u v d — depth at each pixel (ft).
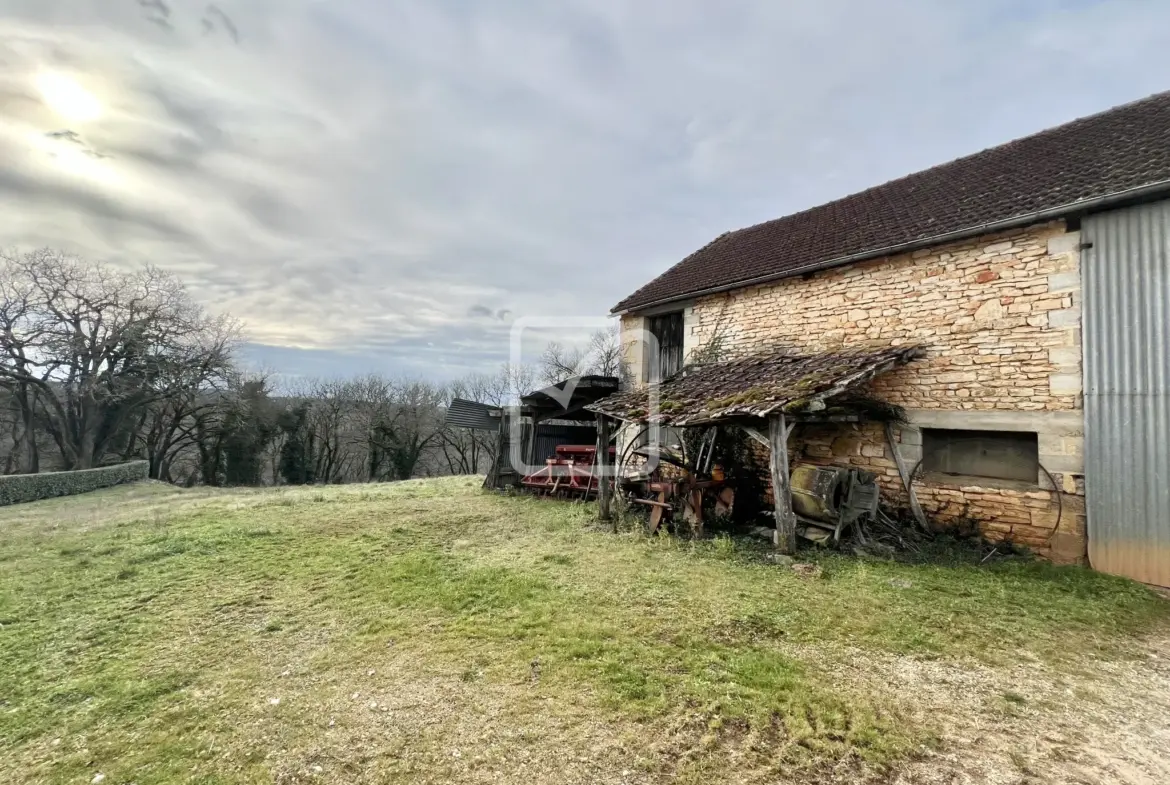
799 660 10.32
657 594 14.24
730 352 28.66
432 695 9.38
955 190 23.93
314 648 11.63
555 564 17.57
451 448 100.73
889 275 22.16
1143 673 9.93
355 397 96.22
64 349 62.59
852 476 19.81
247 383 81.92
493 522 25.70
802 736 7.80
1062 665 10.21
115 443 71.20
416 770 7.32
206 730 8.57
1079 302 16.81
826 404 20.59
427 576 16.44
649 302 33.30
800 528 20.77
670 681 9.53
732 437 26.22
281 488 55.77
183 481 80.02
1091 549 16.19
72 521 29.63
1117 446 15.80
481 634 11.92
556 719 8.46
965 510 19.35
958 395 19.70
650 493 25.64
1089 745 7.65
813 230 29.84
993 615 12.65
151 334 67.82
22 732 8.68
